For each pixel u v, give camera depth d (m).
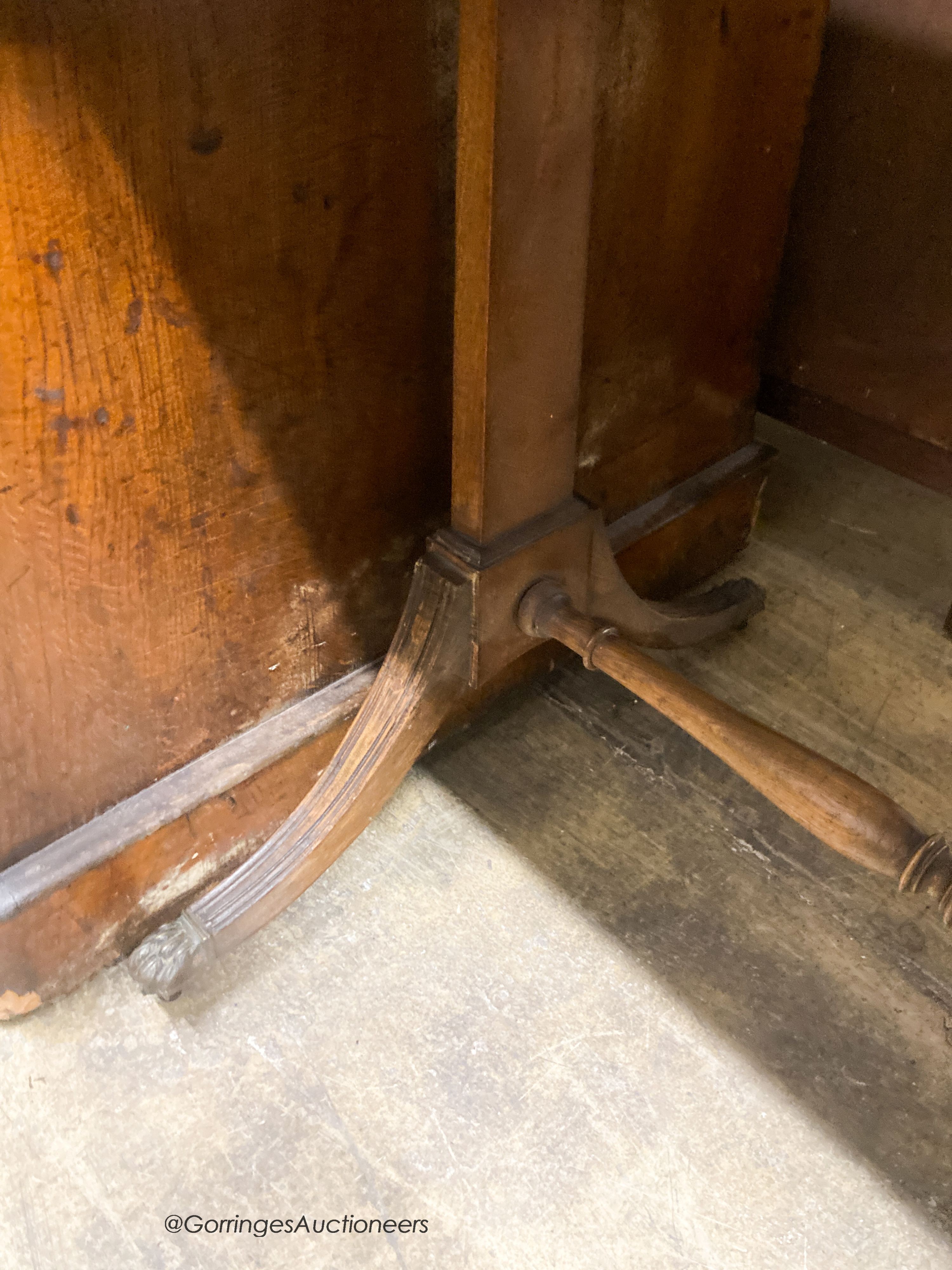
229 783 1.08
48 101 0.71
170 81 0.76
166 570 0.96
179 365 0.87
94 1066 1.02
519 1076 1.02
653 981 1.10
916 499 1.78
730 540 1.62
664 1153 0.97
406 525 1.16
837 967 1.12
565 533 1.08
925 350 1.38
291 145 0.85
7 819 0.97
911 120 1.27
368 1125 0.98
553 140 0.84
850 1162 0.97
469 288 0.88
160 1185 0.94
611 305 1.20
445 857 1.21
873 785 1.12
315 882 1.16
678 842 1.24
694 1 1.07
